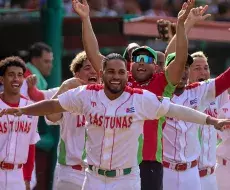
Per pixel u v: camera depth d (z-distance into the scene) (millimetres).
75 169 19312
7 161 18016
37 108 15352
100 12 32969
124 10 34344
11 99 18016
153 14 34750
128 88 15336
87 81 19016
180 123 18719
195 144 18953
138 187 15562
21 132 18078
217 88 18031
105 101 15234
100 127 15242
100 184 15508
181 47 16203
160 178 16719
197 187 19031
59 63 24844
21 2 30484
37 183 24031
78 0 18750
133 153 15367
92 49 18047
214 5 35125
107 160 15312
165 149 18875
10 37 25078
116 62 15039
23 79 18250
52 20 24484
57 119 19031
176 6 35344
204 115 15062
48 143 23938
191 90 18234
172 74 16359
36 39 24984
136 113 15188
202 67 19953
